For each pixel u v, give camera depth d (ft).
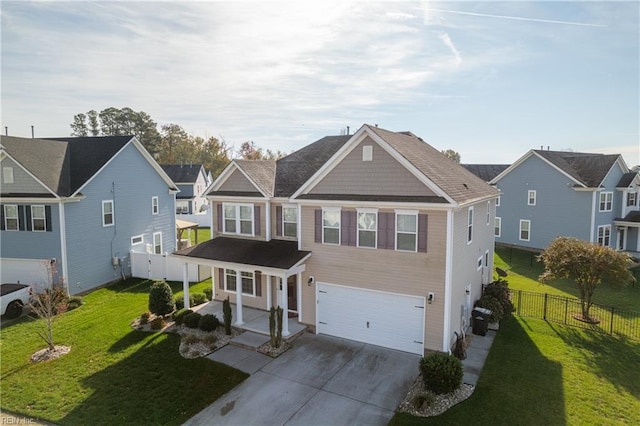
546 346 48.52
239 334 51.42
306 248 53.21
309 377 41.37
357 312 49.93
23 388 39.19
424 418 34.19
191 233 138.92
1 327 54.03
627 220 101.50
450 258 43.62
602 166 100.42
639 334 52.44
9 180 66.54
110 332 52.21
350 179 49.52
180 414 35.32
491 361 44.24
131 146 81.41
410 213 45.09
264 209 60.29
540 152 106.11
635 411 34.91
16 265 66.64
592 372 41.83
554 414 34.42
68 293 66.95
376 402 36.88
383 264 47.44
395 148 46.32
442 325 44.47
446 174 52.70
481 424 33.24
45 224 66.28
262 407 36.24
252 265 51.70
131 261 81.25
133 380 40.65
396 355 46.14
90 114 275.39
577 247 58.59
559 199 102.22
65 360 44.68
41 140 76.23
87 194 70.74
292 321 55.31
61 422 34.30
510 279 81.97
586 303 61.77
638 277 83.30
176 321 54.60
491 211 70.54
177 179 189.26
